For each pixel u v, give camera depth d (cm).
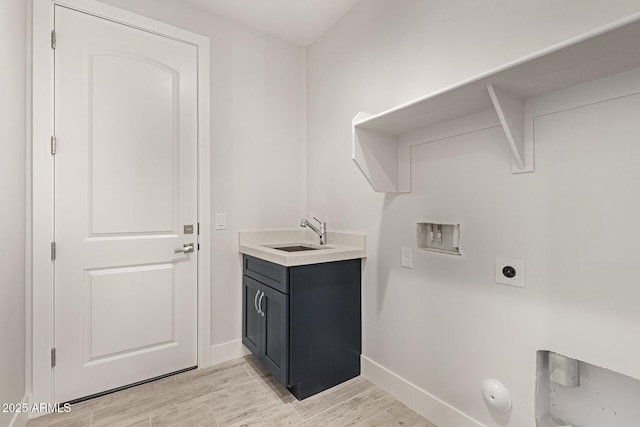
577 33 105
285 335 169
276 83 244
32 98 156
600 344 101
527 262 119
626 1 95
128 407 164
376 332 190
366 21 196
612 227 99
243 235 227
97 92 175
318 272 180
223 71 219
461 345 143
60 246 164
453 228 147
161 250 194
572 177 107
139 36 187
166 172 196
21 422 145
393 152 172
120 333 181
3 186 128
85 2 170
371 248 194
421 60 160
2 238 127
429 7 156
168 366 196
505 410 126
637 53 84
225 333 219
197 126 208
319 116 241
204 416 157
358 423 153
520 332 122
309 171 254
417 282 164
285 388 182
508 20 124
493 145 130
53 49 162
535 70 94
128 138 184
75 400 167
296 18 220
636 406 100
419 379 162
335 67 224
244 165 228
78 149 169
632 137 94
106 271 177
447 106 128
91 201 173
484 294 134
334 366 187
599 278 101
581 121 105
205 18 211
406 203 170
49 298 160
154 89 192
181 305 201
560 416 117
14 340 140
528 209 119
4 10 130
